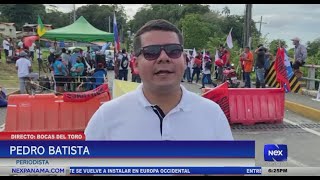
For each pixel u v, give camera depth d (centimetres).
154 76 183
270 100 919
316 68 1432
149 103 191
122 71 1700
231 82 1544
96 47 3020
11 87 1667
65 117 798
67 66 1539
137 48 187
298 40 1414
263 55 1446
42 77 1489
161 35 182
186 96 193
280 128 873
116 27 1599
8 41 2567
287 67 1344
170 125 190
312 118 998
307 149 678
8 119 779
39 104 792
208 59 1738
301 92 1364
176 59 182
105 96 820
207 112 196
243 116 896
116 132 193
